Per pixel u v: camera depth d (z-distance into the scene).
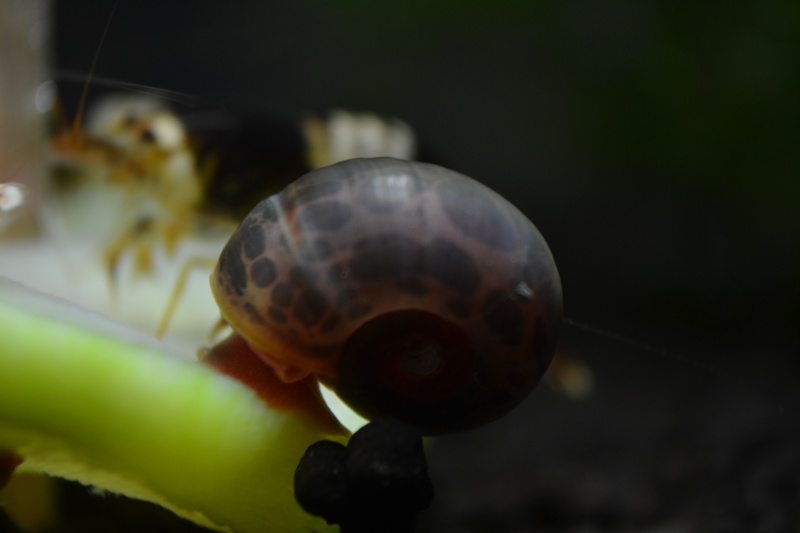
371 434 0.08
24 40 0.13
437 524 0.13
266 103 0.27
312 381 0.09
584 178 0.29
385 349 0.08
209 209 0.13
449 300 0.08
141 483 0.09
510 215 0.08
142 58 0.29
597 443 0.16
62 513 0.10
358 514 0.08
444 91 0.33
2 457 0.08
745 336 0.23
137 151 0.13
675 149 0.25
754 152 0.24
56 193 0.13
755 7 0.24
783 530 0.12
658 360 0.21
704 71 0.24
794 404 0.16
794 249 0.25
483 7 0.27
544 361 0.09
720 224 0.26
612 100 0.26
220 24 0.30
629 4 0.25
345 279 0.08
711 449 0.14
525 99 0.29
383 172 0.08
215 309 0.11
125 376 0.08
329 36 0.29
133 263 0.12
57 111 0.13
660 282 0.26
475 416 0.09
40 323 0.08
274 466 0.09
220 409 0.09
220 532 0.09
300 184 0.08
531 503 0.14
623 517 0.13
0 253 0.12
